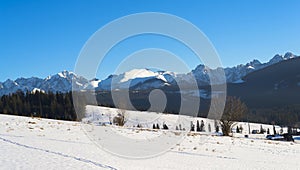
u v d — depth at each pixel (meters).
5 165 13.22
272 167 20.52
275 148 34.47
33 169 12.90
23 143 19.91
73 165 14.38
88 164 14.94
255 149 31.58
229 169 18.53
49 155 16.30
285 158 26.00
